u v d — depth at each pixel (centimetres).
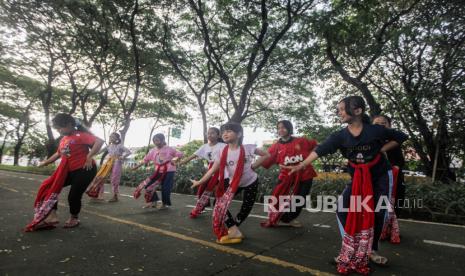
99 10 1139
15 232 385
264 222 464
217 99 1870
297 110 1752
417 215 586
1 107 2392
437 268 291
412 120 925
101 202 667
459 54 764
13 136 2889
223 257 313
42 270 269
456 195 588
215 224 360
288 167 305
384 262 295
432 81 827
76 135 423
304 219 516
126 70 1500
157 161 617
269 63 1368
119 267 281
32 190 812
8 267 273
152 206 613
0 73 1770
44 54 1445
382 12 863
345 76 948
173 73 1502
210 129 516
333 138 296
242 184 380
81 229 414
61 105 2108
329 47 934
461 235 425
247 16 1035
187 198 781
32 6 1069
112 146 690
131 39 1279
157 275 264
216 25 1203
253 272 275
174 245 351
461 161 976
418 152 1030
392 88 1060
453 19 731
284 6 1004
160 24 1245
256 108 1833
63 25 1200
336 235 407
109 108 2192
